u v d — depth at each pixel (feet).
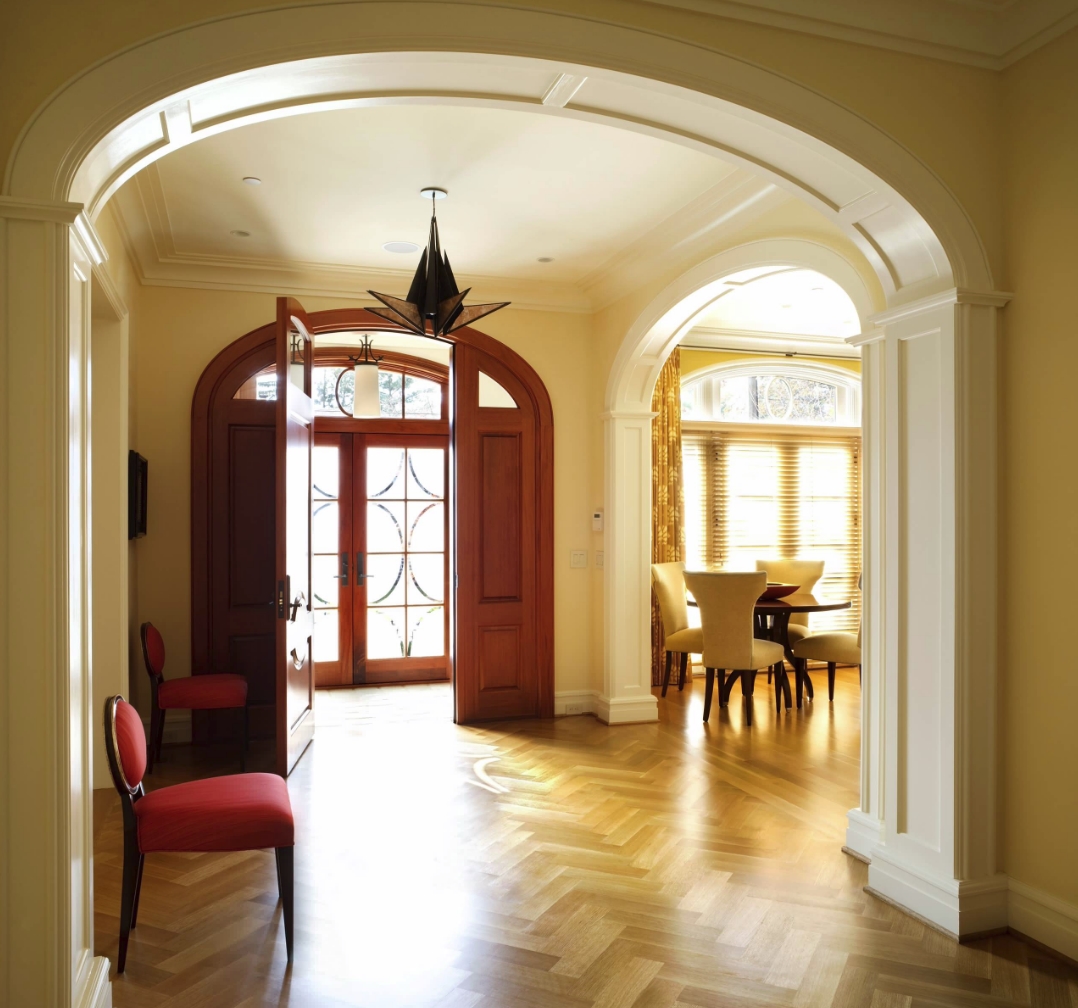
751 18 8.93
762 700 22.16
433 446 24.49
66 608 7.04
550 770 15.80
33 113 7.07
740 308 22.89
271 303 18.62
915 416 10.28
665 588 22.71
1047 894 9.36
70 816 7.08
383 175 13.56
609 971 8.75
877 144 9.44
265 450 18.45
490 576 19.93
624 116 9.60
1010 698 9.85
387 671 24.13
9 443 6.92
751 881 10.97
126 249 15.55
